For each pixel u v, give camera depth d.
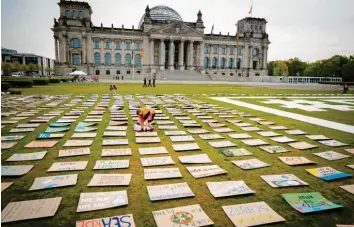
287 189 5.40
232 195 5.04
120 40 104.44
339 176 6.05
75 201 4.77
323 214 4.50
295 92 34.59
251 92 33.28
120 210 4.49
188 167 6.48
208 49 114.31
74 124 11.34
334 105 19.86
